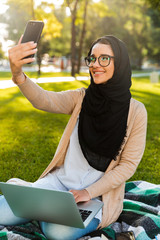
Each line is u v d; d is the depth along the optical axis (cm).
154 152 521
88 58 226
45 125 682
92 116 226
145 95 1229
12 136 589
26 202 206
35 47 184
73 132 241
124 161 232
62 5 1767
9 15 3734
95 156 230
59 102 235
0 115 769
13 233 220
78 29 3344
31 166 436
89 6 1928
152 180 406
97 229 227
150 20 3772
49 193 189
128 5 3416
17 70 191
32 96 214
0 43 3841
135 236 228
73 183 235
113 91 222
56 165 250
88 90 235
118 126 224
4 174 405
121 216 255
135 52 4066
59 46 4172
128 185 335
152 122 755
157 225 239
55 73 2197
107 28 3409
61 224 210
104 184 224
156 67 4909
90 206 217
